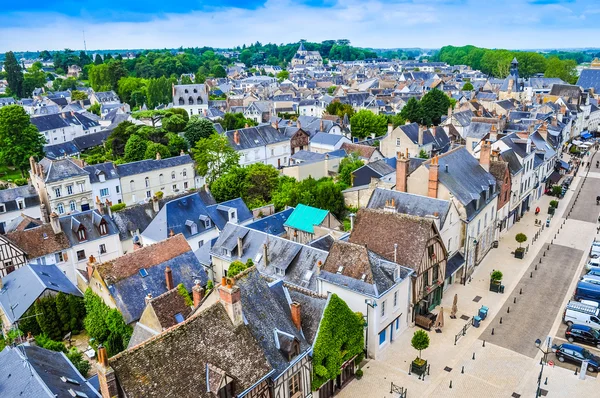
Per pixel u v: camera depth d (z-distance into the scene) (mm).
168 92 188875
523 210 76250
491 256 61281
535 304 49438
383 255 45812
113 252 63688
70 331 46406
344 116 132375
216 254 53438
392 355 41719
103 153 120500
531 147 78062
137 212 66938
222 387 27672
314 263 45312
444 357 41312
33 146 111562
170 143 108188
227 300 30234
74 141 124188
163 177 94500
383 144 101938
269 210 74438
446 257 48594
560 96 135750
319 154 97500
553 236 66812
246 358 29875
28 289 46094
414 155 96250
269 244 49688
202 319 29531
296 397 33312
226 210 67500
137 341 35000
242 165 103750
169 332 27984
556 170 94688
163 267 47156
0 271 54594
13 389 28484
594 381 37938
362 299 40188
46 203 81312
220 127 122500
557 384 37688
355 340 37344
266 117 165375
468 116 119938
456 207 52438
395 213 46969
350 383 38375
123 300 43031
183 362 27562
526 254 61438
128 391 25234
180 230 61250
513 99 146250
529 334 44375
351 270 41438
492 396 36562
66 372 31438
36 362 30328
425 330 45312
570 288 52375
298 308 34531
